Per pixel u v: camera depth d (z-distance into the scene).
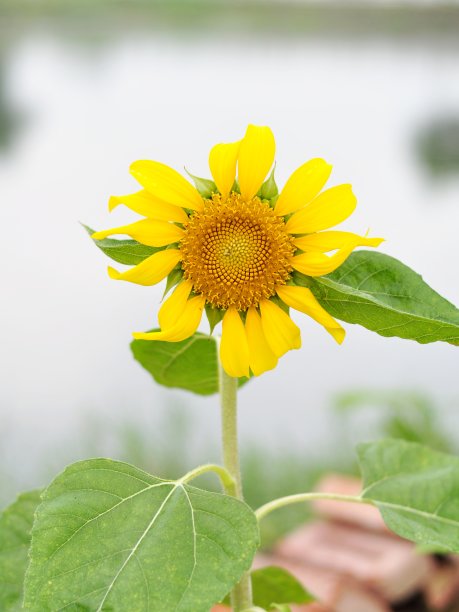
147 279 0.52
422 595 0.93
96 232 0.51
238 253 0.52
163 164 0.52
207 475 1.56
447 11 10.06
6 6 12.35
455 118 7.05
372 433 1.59
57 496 0.49
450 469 0.61
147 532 0.48
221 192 0.53
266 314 0.53
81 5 12.84
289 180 0.53
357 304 0.52
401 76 10.77
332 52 12.84
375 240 0.50
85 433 1.65
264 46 13.65
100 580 0.47
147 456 1.57
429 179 4.92
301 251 0.53
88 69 11.30
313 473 1.50
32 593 0.47
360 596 0.88
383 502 0.60
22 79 10.35
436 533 0.58
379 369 2.18
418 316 0.51
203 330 0.62
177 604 0.46
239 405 2.00
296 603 0.68
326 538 0.95
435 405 1.33
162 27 13.80
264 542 1.33
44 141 6.51
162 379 0.65
